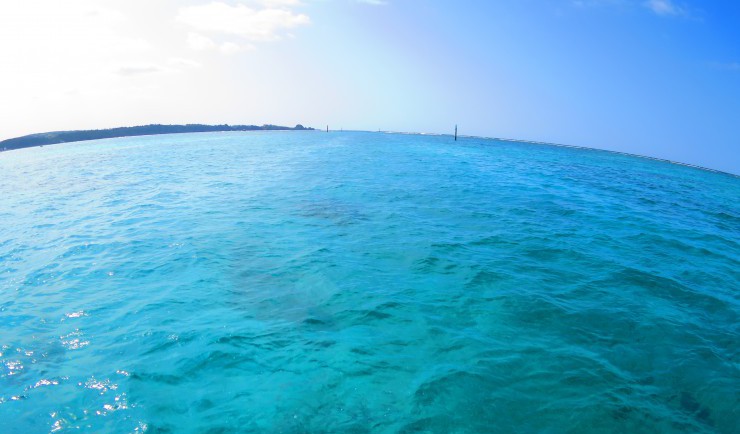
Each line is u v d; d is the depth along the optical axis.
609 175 33.72
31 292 9.13
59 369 6.35
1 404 5.58
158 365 6.42
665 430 5.24
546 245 12.41
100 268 10.48
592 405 5.61
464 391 5.84
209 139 70.62
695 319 8.20
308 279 9.67
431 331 7.44
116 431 5.12
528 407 5.56
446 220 15.30
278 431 5.12
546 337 7.32
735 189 31.48
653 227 15.35
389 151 49.47
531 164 39.47
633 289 9.46
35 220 16.14
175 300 8.65
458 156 45.25
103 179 26.70
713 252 12.66
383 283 9.45
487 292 9.00
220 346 6.90
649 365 6.61
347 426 5.20
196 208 17.28
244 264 10.64
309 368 6.35
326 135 91.50
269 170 30.20
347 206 17.59
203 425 5.22
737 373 6.47
